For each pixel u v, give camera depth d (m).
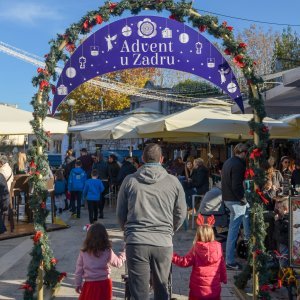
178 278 6.94
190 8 6.07
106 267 5.11
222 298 6.09
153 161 4.73
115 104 39.41
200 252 5.06
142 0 6.11
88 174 15.40
